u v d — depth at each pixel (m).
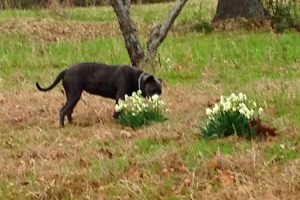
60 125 10.52
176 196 7.23
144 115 10.10
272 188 7.12
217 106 9.03
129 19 14.17
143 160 8.28
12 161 8.88
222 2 20.66
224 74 13.65
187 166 7.96
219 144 8.55
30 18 23.84
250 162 7.82
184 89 12.56
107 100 12.25
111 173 8.03
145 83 10.54
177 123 9.77
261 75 13.11
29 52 17.95
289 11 20.06
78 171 8.19
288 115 9.69
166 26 14.32
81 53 17.17
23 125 10.73
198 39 18.30
